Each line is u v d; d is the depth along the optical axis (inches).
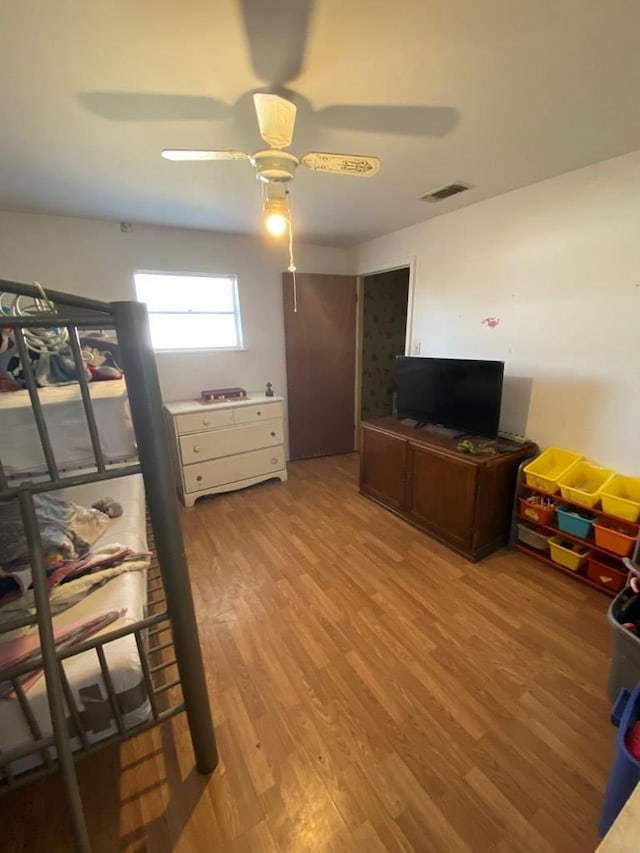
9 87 49.3
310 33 41.2
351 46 43.4
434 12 38.7
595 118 59.7
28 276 107.3
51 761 38.2
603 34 42.0
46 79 48.1
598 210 78.3
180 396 137.8
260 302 144.8
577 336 86.0
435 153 71.7
